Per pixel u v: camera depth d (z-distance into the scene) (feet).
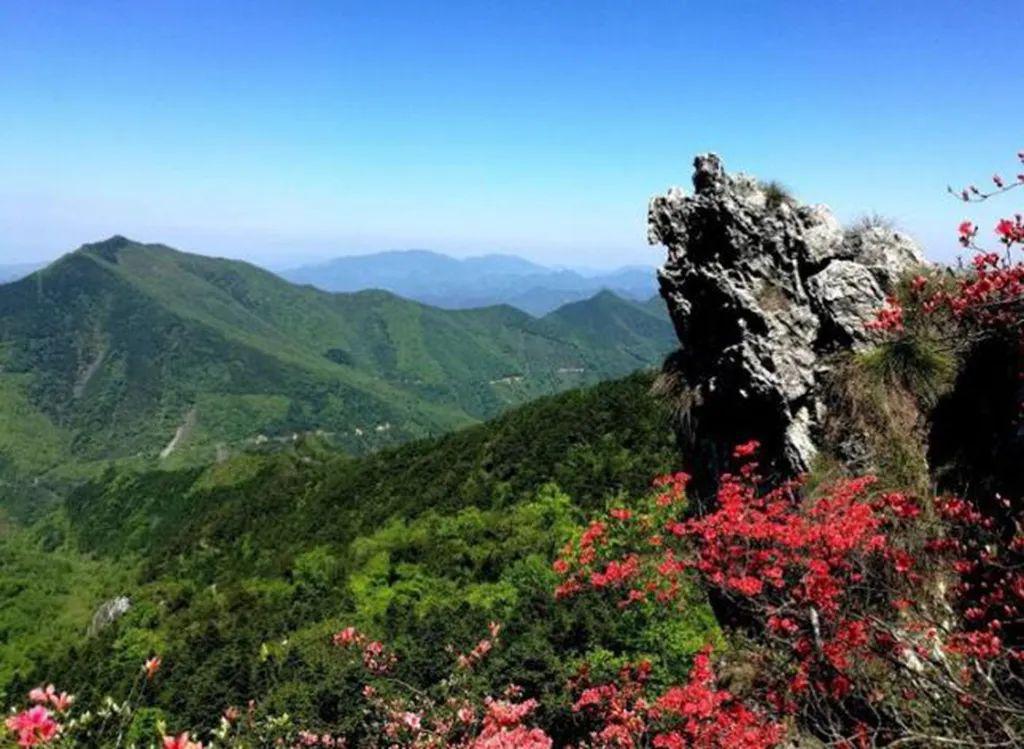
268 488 361.92
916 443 29.30
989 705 16.97
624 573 34.76
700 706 23.68
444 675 71.46
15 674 223.10
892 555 24.36
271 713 86.07
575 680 53.47
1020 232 24.75
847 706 23.03
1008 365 27.20
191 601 250.37
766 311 34.63
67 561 409.49
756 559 26.63
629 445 198.49
